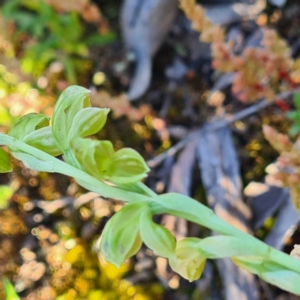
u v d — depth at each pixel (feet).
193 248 0.59
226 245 0.58
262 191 0.99
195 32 1.10
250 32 1.08
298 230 0.97
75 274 1.08
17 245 1.12
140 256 1.05
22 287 1.10
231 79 1.07
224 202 0.98
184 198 0.59
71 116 0.59
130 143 1.10
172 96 1.11
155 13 1.07
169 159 1.07
